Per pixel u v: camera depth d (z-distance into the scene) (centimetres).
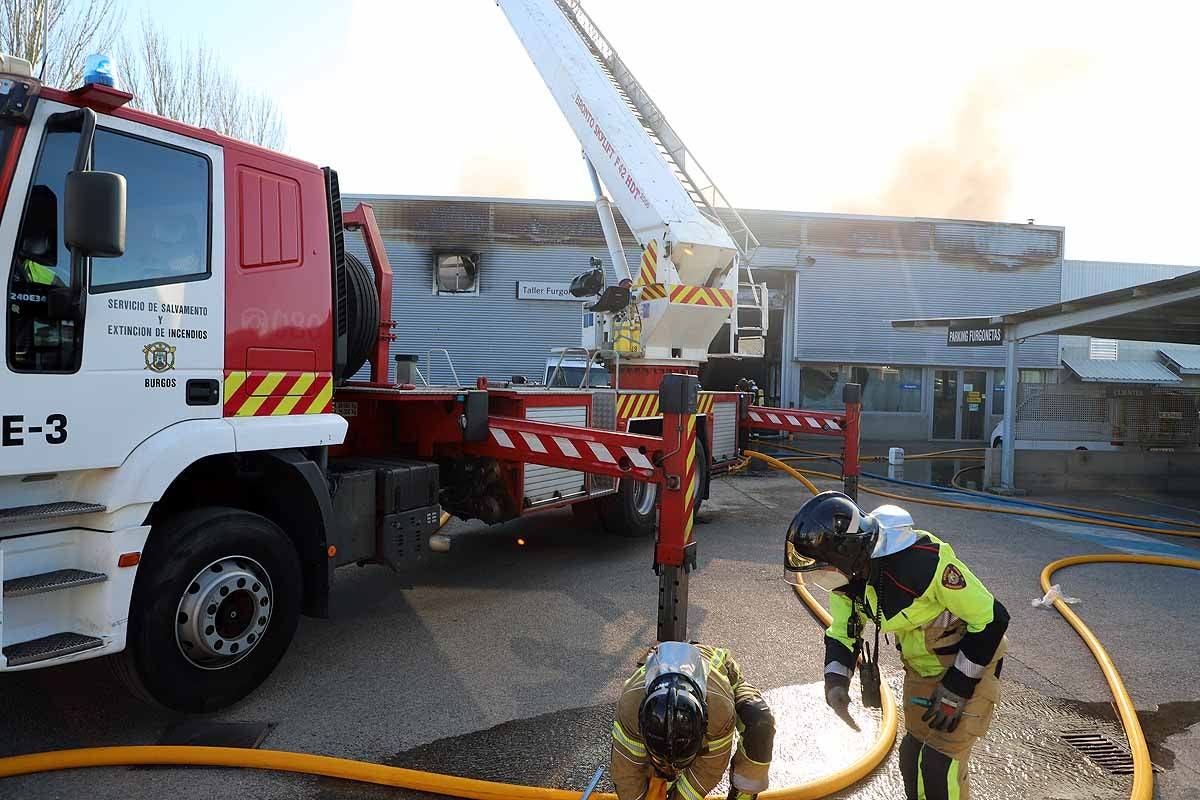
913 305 2222
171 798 296
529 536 780
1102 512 1031
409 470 480
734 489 1148
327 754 338
